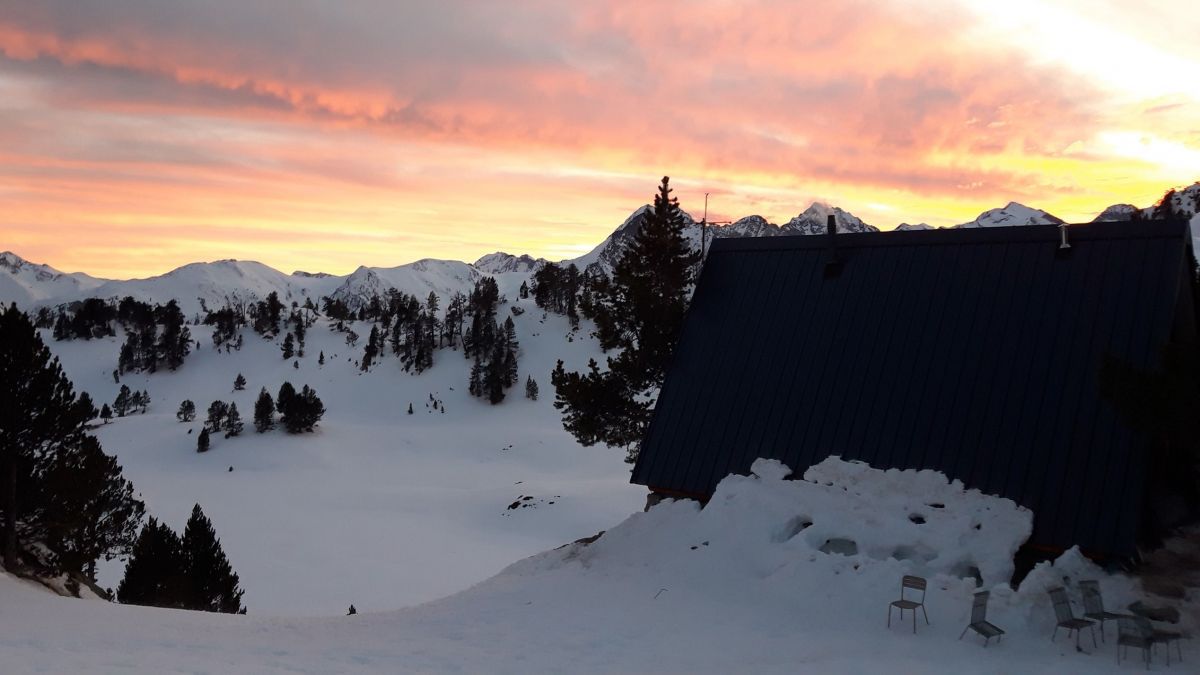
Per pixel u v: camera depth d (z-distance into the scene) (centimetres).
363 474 11719
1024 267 1627
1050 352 1495
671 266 3197
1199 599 1132
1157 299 1445
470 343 18862
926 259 1762
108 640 1255
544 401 16350
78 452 2411
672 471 1798
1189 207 5375
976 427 1488
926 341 1644
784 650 1107
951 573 1301
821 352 1759
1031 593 1156
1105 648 1046
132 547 3023
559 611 1439
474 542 7088
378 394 17638
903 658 1033
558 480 10219
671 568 1568
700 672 1001
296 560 6475
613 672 1012
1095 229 1586
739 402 1797
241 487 10675
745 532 1547
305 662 1062
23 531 2283
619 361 2836
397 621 1517
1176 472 1447
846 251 1892
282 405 14050
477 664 1062
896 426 1572
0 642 1179
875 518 1440
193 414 15375
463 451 13000
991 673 948
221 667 996
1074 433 1389
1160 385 1024
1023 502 1364
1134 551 1241
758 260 2008
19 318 2216
